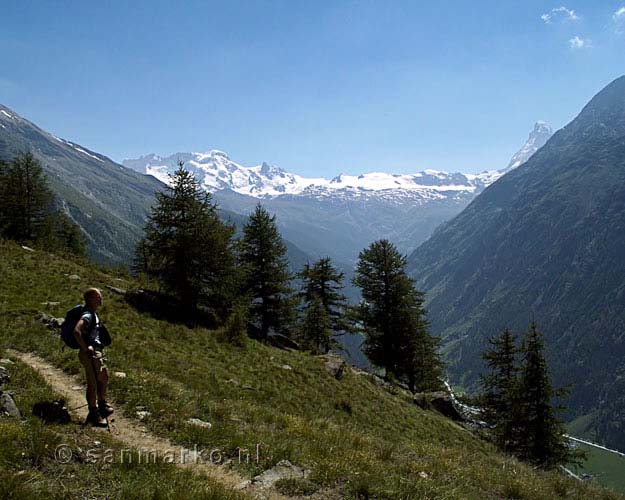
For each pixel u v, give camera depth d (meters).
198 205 33.62
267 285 44.53
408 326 48.44
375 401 31.31
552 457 29.50
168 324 27.14
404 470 10.34
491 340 42.34
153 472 7.39
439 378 55.97
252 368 25.16
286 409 19.98
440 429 32.81
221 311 36.19
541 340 31.17
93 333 9.12
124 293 30.88
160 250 33.03
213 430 10.01
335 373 32.12
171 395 12.08
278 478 8.40
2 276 24.45
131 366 15.74
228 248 35.62
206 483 7.37
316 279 51.06
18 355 13.50
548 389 30.25
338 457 9.80
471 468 12.84
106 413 9.39
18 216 52.16
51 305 21.50
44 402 9.27
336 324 50.38
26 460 6.93
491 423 41.31
